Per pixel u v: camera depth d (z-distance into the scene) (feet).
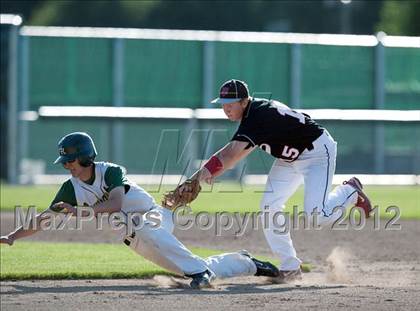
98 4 430.20
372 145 239.71
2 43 225.15
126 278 80.28
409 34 348.18
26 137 235.40
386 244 111.14
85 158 70.54
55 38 233.35
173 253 73.15
